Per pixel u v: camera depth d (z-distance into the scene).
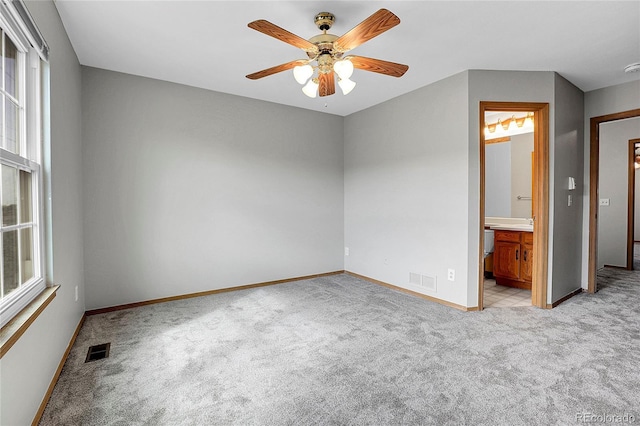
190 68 3.14
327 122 4.70
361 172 4.55
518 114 4.48
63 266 2.22
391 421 1.61
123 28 2.40
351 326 2.81
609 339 2.52
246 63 3.03
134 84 3.30
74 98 2.71
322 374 2.04
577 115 3.62
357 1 2.09
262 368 2.12
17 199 1.65
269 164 4.18
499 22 2.32
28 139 1.82
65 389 1.88
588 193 3.76
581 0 2.06
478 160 3.18
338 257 4.87
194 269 3.68
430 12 2.20
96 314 3.11
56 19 2.13
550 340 2.51
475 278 3.21
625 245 5.05
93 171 3.11
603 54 2.83
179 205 3.57
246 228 4.02
